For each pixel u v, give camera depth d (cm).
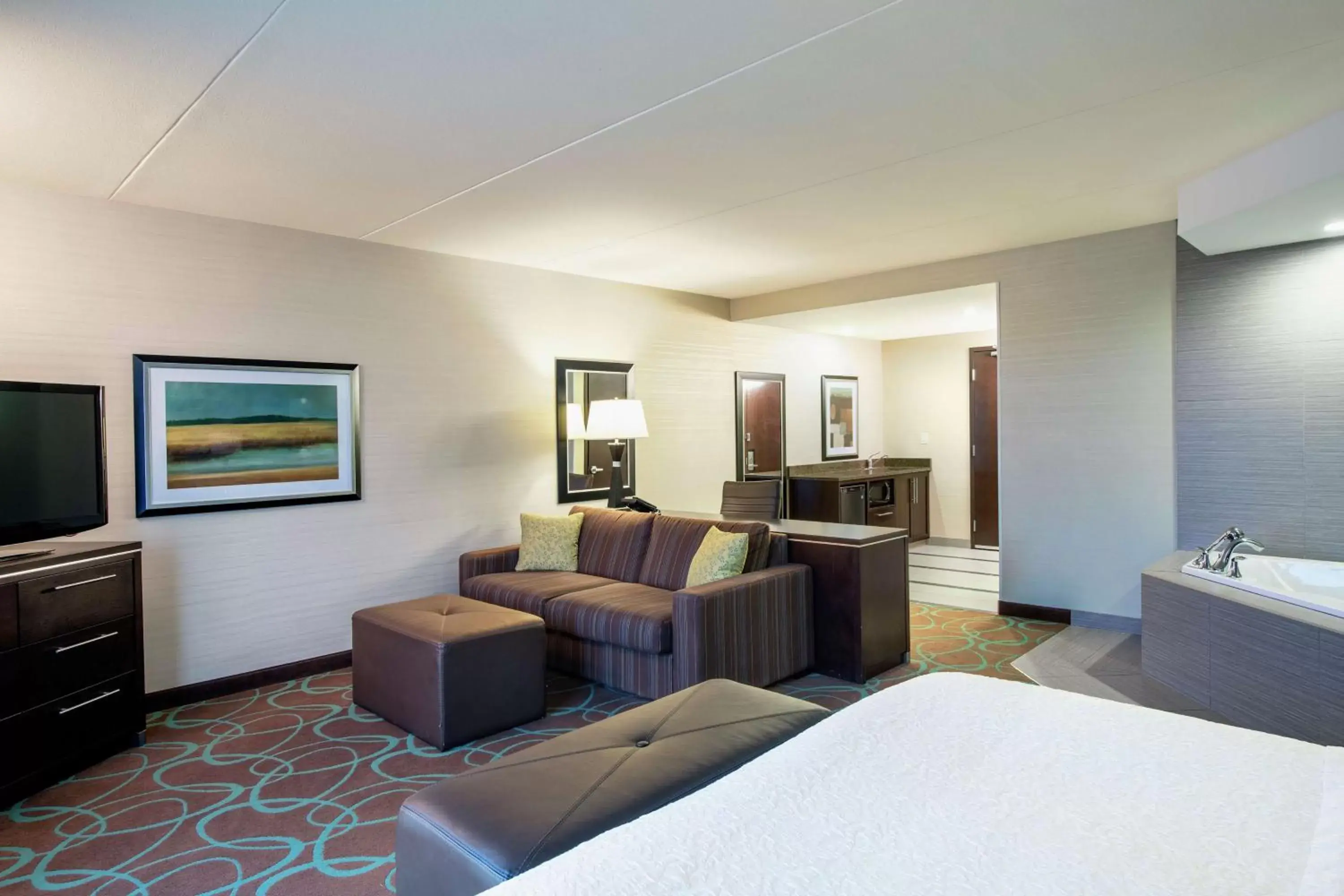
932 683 185
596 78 231
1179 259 415
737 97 247
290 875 216
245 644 382
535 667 330
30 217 322
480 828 153
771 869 106
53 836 238
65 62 214
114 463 342
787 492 697
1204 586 330
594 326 541
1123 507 443
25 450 285
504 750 301
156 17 191
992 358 741
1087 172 328
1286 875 101
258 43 206
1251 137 291
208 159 293
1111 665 390
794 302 595
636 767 175
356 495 419
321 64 218
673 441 596
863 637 369
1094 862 105
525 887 104
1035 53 221
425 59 217
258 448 384
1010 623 476
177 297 360
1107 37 212
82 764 286
